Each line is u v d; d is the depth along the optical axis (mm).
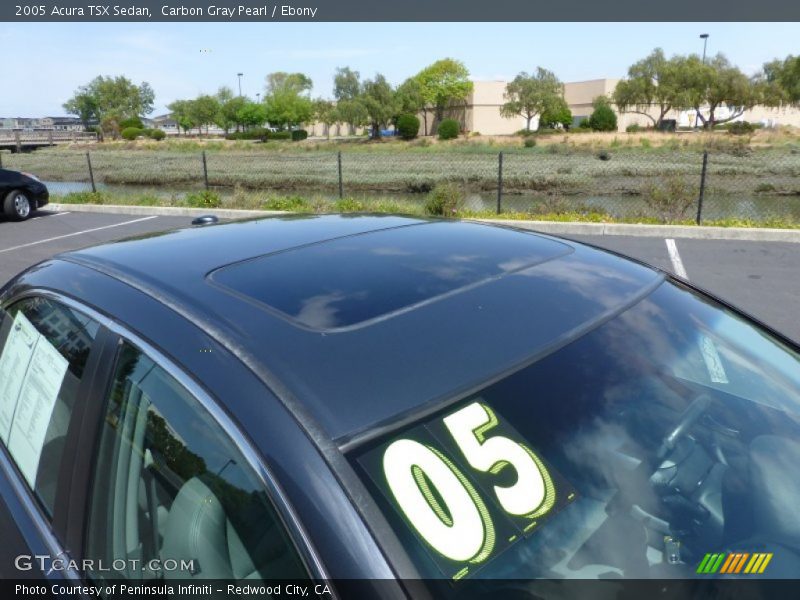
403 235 2023
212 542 1226
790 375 1801
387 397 1195
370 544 1016
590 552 1172
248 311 1430
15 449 1800
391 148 50938
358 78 71062
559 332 1485
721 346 1761
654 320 1694
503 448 1198
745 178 23797
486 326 1433
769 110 66500
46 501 1581
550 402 1305
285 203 14148
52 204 14586
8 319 2094
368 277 1617
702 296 2020
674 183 12156
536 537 1139
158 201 15156
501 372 1312
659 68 58188
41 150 62000
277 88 85438
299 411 1156
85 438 1498
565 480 1222
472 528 1091
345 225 2162
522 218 11742
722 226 10297
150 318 1464
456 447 1161
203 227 2236
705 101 58094
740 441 1506
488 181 25953
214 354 1300
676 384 1532
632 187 22375
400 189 26609
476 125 75875
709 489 1381
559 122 66188
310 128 95812
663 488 1319
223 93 87312
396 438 1137
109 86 85000
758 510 1377
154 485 1358
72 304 1710
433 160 37375
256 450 1143
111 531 1414
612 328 1578
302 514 1062
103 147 60938
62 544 1471
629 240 9766
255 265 1704
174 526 1305
